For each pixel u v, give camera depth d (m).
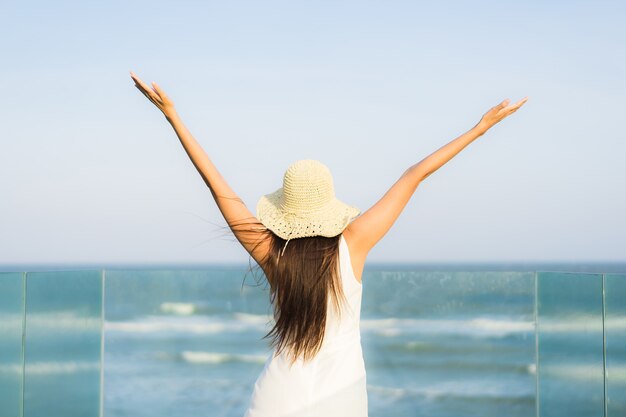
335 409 2.11
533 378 3.78
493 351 3.81
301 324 2.10
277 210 2.18
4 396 3.46
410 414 3.84
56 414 3.75
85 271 3.97
